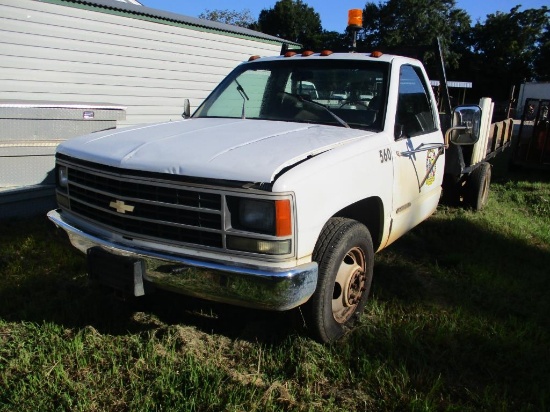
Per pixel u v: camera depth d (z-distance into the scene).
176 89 9.84
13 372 2.94
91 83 8.34
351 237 3.19
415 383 2.97
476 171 7.08
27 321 3.47
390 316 3.80
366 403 2.79
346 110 3.94
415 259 5.12
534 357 3.34
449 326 3.66
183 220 2.79
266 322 3.56
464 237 5.90
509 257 5.40
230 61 10.84
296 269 2.71
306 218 2.76
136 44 8.88
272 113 4.15
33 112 5.61
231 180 2.65
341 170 3.06
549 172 11.75
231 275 2.69
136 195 2.90
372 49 5.37
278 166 2.71
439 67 5.47
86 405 2.65
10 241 5.01
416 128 4.30
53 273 4.30
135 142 3.22
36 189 5.84
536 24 53.97
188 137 3.29
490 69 54.62
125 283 2.94
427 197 4.64
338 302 3.37
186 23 9.62
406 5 52.28
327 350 3.23
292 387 2.90
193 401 2.63
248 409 2.66
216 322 3.62
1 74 7.17
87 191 3.21
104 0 9.20
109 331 3.40
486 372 3.18
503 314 4.02
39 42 7.51
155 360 3.04
